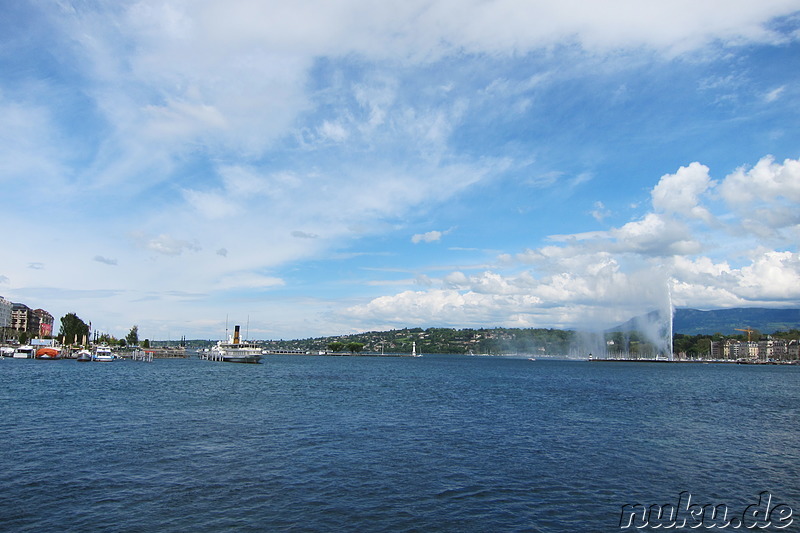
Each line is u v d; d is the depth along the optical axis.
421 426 52.97
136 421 53.06
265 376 144.00
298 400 76.75
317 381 124.19
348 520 26.02
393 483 32.19
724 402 86.62
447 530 25.06
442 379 141.38
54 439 43.16
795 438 49.97
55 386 92.81
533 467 36.56
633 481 33.69
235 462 36.38
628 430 52.88
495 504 28.84
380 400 78.75
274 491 30.17
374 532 24.61
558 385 122.62
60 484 30.69
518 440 46.16
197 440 43.66
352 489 30.88
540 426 54.22
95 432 46.50
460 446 43.12
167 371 162.50
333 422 54.62
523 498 29.94
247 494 29.55
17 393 79.00
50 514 25.97
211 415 58.38
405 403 74.81
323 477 33.12
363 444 43.25
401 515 26.86
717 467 37.69
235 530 24.44
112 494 29.11
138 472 33.44
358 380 131.00
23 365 177.25
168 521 25.33
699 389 118.88
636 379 161.88
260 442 43.31
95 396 76.94
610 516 27.53
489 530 25.17
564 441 46.06
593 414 65.19
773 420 63.56
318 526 25.16
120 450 39.41
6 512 26.12
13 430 47.09
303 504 28.16
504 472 35.12
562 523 26.36
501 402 78.25
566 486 32.34
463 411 66.00
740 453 42.56
